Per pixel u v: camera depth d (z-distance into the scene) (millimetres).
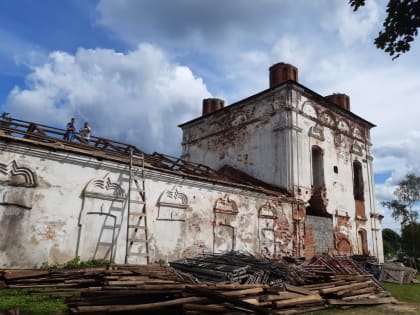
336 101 23969
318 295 8125
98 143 11828
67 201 9547
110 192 10508
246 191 14586
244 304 5879
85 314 5363
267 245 15039
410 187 35656
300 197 17297
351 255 19016
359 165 23016
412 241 35156
